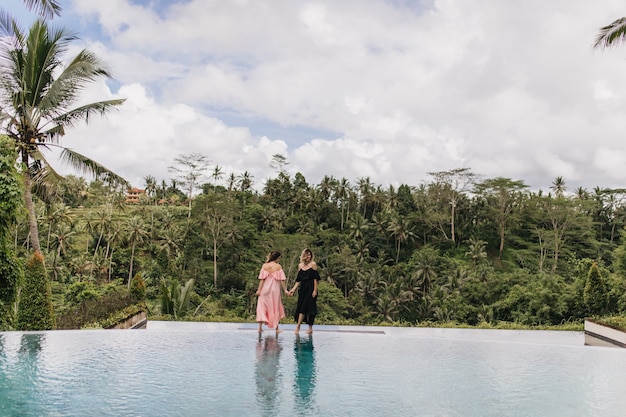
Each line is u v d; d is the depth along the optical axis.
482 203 80.75
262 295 7.96
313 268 8.22
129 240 62.94
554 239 71.56
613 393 4.87
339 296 51.56
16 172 10.64
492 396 4.70
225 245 67.31
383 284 59.34
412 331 11.45
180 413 4.03
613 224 78.38
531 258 73.25
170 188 98.12
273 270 7.99
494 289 49.72
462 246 78.19
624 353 7.14
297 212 83.25
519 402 4.52
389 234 76.75
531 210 77.44
